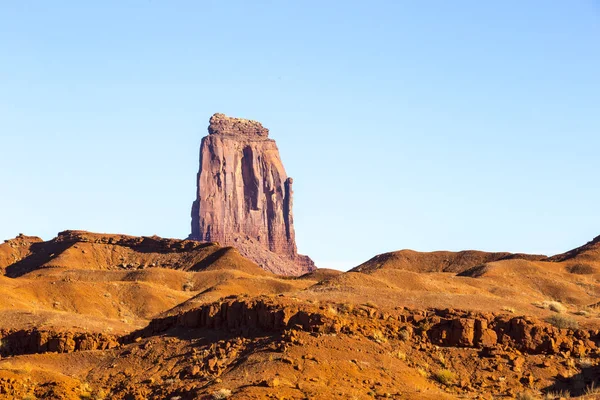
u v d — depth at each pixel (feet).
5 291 532.73
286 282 624.59
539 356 272.92
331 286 341.00
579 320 301.84
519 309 311.27
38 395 271.08
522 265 588.09
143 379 278.05
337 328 276.00
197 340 296.92
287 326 282.77
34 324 388.37
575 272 609.01
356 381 248.32
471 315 286.46
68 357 313.73
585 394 244.42
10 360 313.53
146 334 326.24
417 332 283.79
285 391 234.79
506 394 251.80
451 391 253.44
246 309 296.51
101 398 270.05
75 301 583.58
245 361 264.72
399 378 254.06
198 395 245.24
